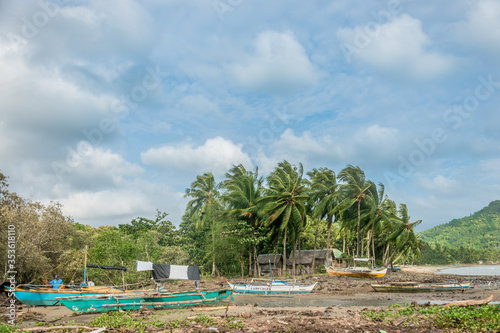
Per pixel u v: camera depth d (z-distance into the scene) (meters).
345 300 28.83
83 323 18.97
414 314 18.36
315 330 15.37
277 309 23.12
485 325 14.09
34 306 25.05
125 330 16.31
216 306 25.16
